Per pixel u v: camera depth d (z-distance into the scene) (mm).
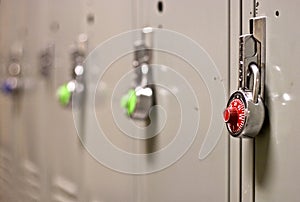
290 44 688
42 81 1827
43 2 1824
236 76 814
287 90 694
